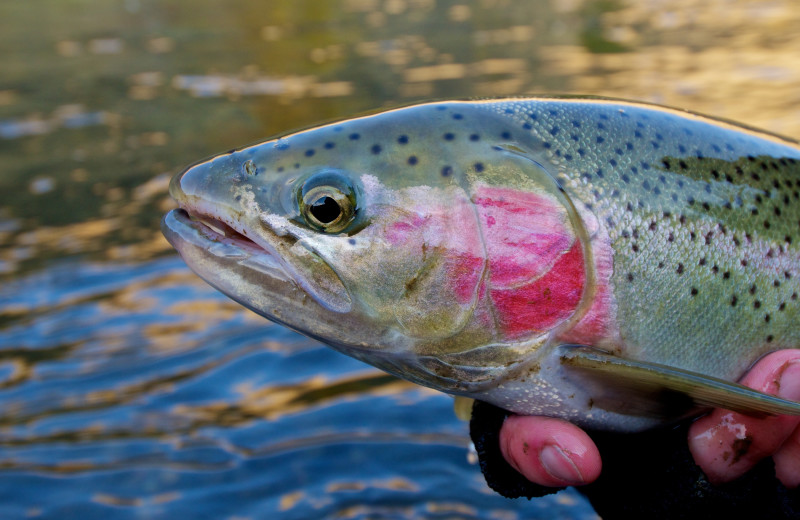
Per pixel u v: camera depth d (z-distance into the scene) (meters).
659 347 0.30
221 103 1.36
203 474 0.46
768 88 1.20
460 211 0.29
